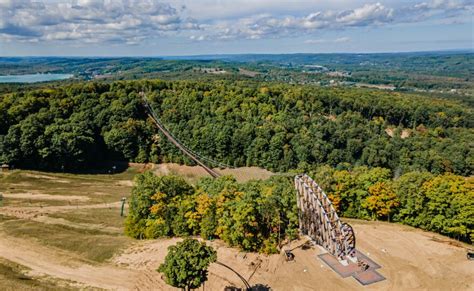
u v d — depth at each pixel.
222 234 75.06
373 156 161.25
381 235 81.56
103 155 157.25
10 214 91.75
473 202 78.38
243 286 62.34
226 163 159.62
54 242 75.81
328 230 72.44
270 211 75.44
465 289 62.62
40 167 136.25
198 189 89.81
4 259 68.44
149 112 179.25
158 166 154.25
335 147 172.62
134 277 64.25
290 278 65.06
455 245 77.81
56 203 104.25
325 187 93.19
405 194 88.12
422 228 86.69
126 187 127.94
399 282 64.25
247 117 178.50
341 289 62.25
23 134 132.75
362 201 92.12
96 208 103.00
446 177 88.31
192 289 58.97
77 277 63.88
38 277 63.16
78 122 154.25
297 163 158.62
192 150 160.00
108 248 73.94
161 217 80.12
